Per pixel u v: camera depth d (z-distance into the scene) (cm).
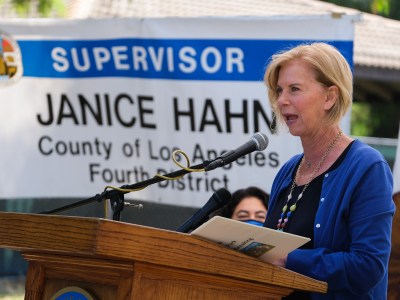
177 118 938
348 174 460
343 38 873
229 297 403
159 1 1680
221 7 1677
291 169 504
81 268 387
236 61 916
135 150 955
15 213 374
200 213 461
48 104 979
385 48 1661
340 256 440
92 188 971
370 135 2439
